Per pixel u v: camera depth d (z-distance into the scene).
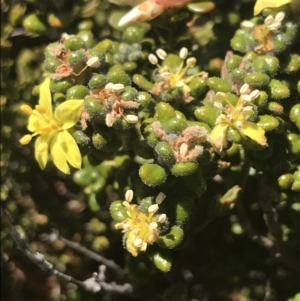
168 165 0.07
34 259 0.07
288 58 0.08
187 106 0.08
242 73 0.07
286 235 0.09
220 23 0.09
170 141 0.07
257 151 0.07
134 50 0.09
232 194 0.08
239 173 0.08
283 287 0.09
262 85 0.07
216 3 0.09
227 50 0.09
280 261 0.09
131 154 0.09
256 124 0.07
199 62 0.09
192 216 0.09
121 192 0.09
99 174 0.09
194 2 0.08
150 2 0.08
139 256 0.09
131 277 0.09
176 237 0.07
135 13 0.08
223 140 0.07
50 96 0.07
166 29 0.09
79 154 0.07
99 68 0.08
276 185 0.08
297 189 0.07
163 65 0.08
